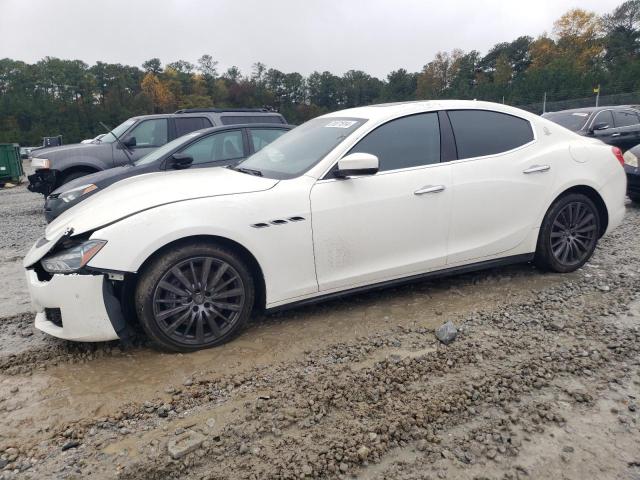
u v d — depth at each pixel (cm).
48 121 8256
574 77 5662
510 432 248
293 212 346
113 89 10219
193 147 677
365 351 331
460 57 10344
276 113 1008
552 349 325
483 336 347
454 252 404
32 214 1036
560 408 265
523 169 423
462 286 441
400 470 225
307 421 259
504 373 297
